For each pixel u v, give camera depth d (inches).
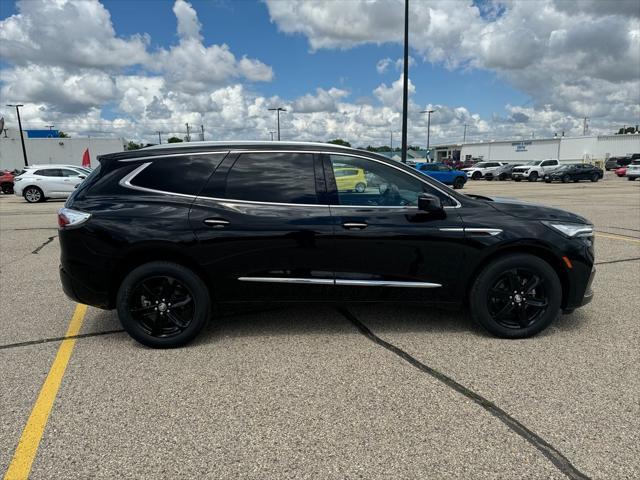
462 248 155.6
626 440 105.1
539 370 138.6
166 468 97.4
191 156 158.7
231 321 181.9
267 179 157.2
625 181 1438.2
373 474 95.0
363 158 158.1
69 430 110.7
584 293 161.2
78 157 2082.9
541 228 156.3
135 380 134.8
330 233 153.2
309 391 127.6
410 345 157.4
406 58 689.0
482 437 106.7
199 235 151.5
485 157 2834.6
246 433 109.0
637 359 145.7
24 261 301.4
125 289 153.0
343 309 194.4
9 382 134.3
